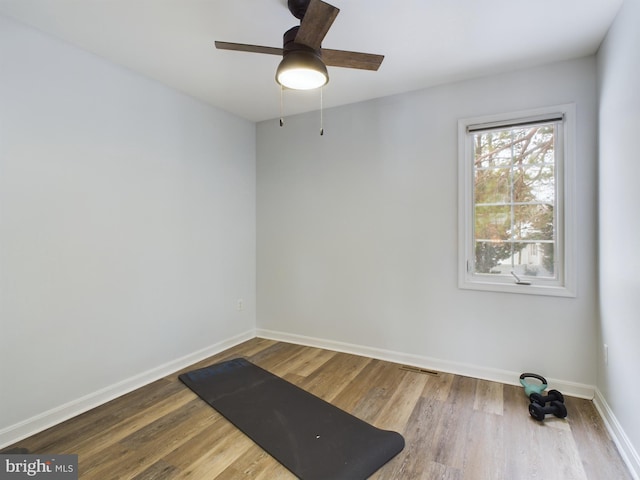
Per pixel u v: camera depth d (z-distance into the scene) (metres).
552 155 2.57
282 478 1.66
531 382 2.59
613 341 2.02
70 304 2.23
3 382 1.92
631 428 1.74
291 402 2.38
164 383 2.72
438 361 2.94
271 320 3.81
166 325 2.88
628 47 1.75
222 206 3.45
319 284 3.52
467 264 2.84
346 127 3.33
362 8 1.86
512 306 2.66
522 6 1.85
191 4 1.83
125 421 2.16
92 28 2.06
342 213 3.37
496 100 2.68
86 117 2.31
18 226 1.98
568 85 2.44
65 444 1.92
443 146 2.89
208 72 2.64
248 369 2.96
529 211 2.65
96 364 2.38
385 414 2.22
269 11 1.90
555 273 2.57
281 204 3.72
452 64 2.51
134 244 2.62
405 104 3.04
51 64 2.12
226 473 1.69
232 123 3.57
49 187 2.12
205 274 3.26
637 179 1.66
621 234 1.88
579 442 1.93
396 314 3.12
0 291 1.91
